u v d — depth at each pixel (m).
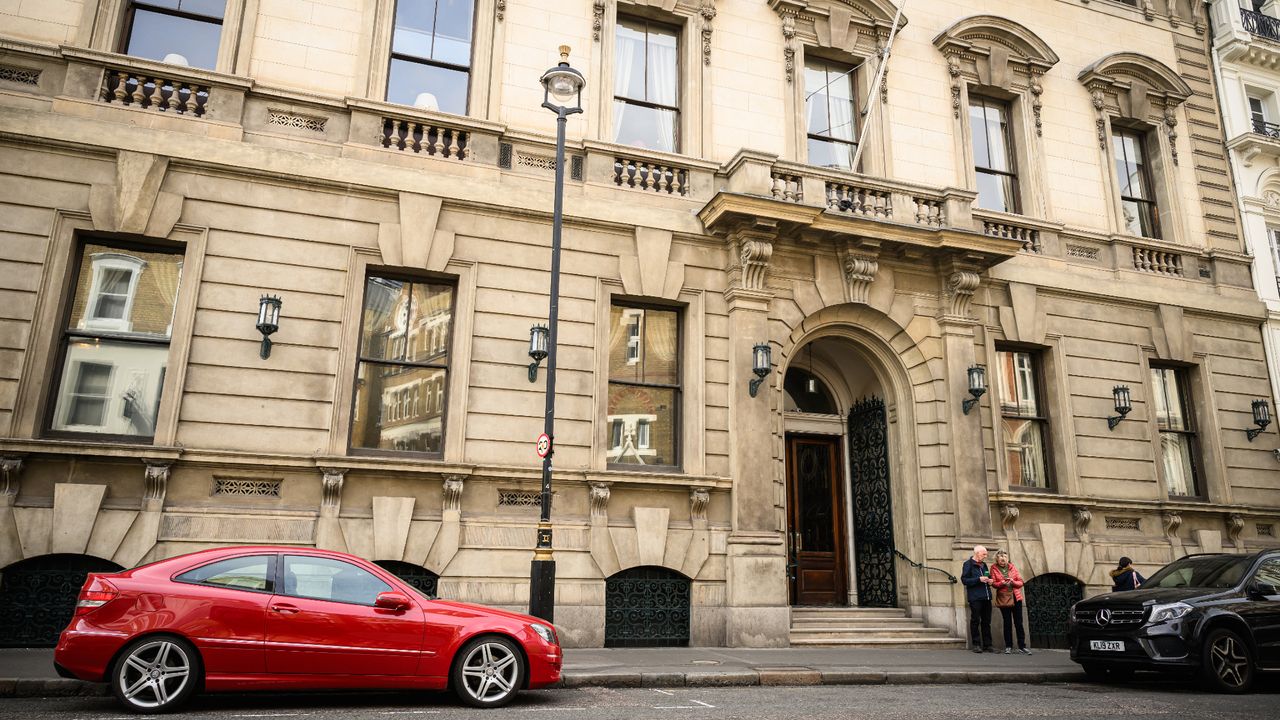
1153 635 10.10
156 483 10.91
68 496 10.58
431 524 11.98
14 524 10.34
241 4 12.99
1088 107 18.64
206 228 11.92
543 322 13.25
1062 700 9.19
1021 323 16.34
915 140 16.81
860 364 16.55
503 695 7.83
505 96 14.15
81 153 11.60
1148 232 18.94
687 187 14.66
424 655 7.72
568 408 13.08
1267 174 20.19
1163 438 17.58
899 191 15.41
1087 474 16.23
